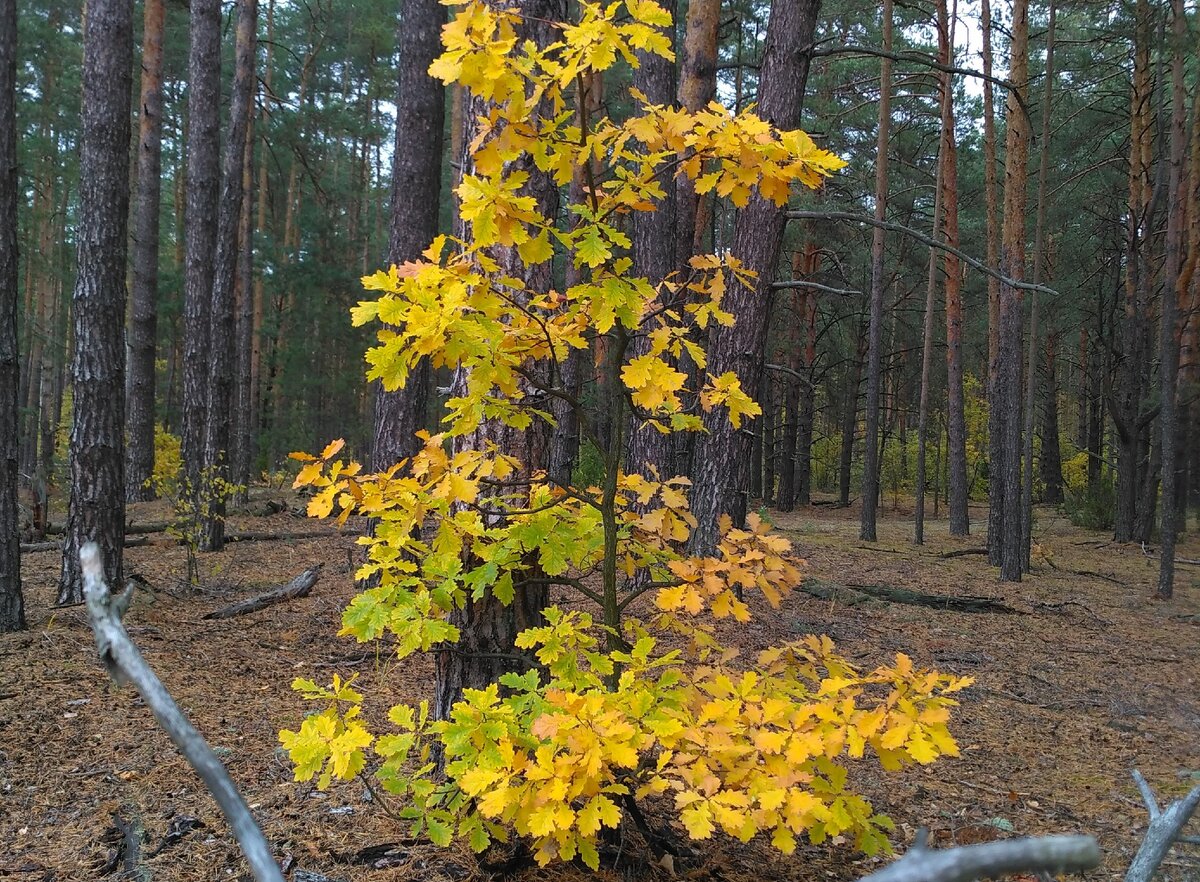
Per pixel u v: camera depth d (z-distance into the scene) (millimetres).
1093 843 626
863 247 18328
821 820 2225
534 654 3119
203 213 10984
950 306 15898
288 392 22828
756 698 2385
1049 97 12094
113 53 6395
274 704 4578
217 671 5145
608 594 2729
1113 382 18125
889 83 14156
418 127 7910
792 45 6949
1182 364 11484
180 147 24125
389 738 2562
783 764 2174
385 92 23656
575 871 2846
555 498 2947
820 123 15281
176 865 2855
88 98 6383
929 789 4172
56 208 24281
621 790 2186
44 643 5441
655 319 2926
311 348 23625
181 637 5871
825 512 22656
